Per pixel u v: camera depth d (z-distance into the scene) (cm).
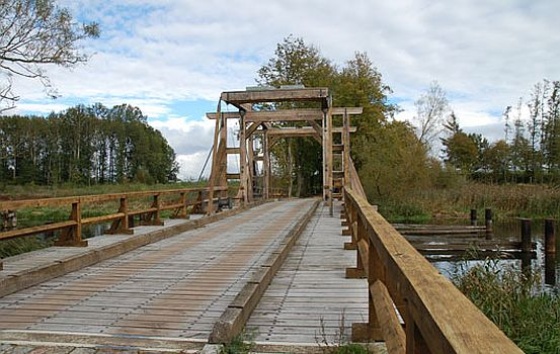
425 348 136
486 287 636
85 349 302
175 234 867
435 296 125
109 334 331
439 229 1650
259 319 361
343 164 1441
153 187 3509
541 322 509
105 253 619
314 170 3269
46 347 305
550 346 450
